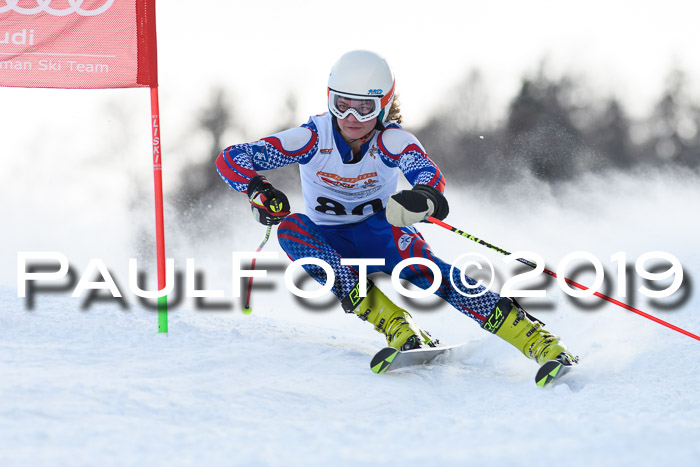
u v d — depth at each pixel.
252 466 7.24
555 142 89.62
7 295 15.42
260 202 12.27
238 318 15.64
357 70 12.20
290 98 86.06
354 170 13.25
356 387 10.51
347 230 13.82
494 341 13.52
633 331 14.20
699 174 88.75
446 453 7.71
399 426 8.93
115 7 13.34
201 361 11.12
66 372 10.12
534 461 7.47
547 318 15.52
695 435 8.20
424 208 11.57
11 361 10.55
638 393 10.26
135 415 8.71
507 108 93.38
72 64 13.38
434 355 12.22
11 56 13.27
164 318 12.64
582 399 10.04
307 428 8.69
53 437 7.80
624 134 92.81
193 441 7.93
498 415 9.61
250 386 10.16
